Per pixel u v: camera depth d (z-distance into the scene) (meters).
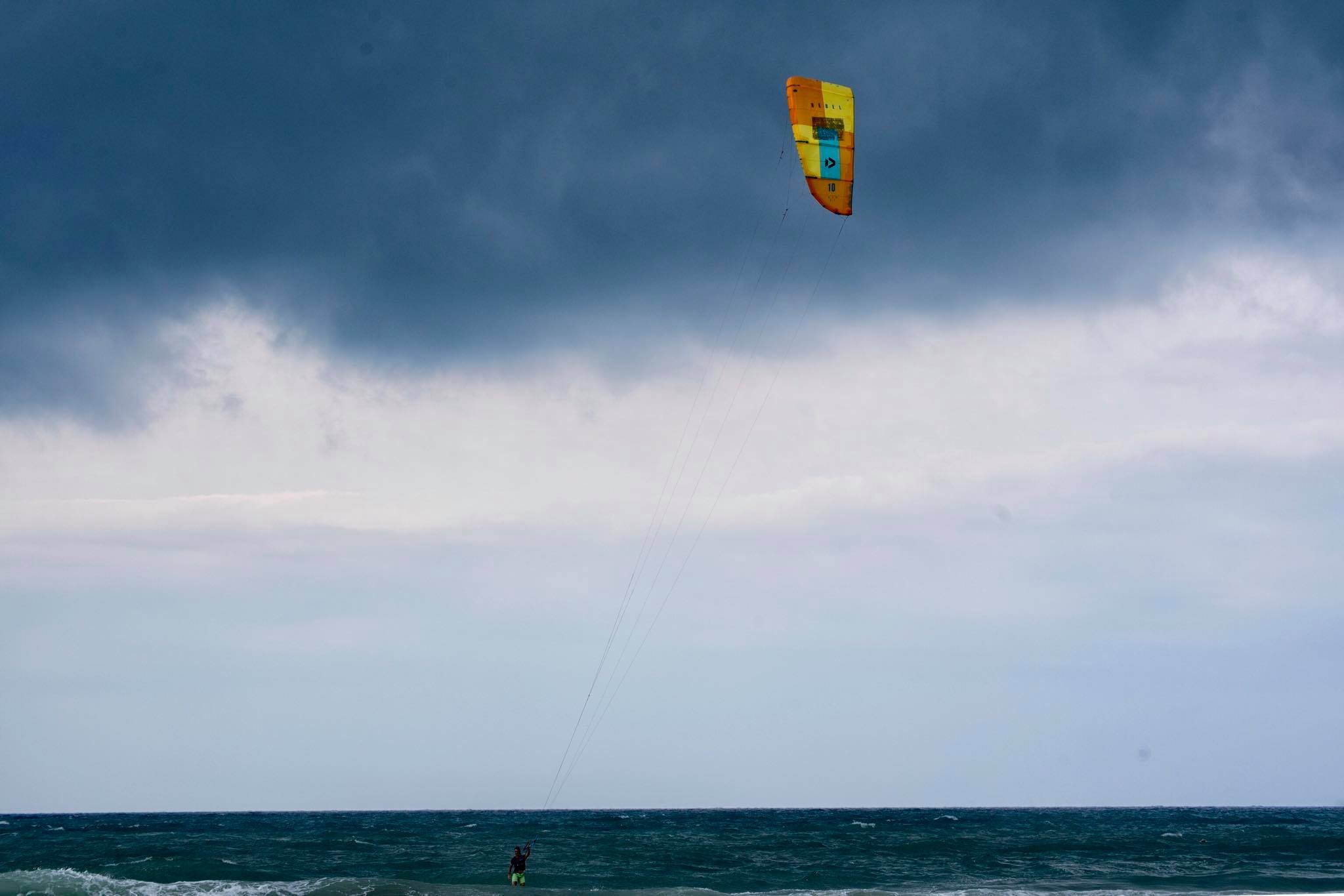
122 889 37.56
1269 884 45.12
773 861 57.75
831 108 32.09
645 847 69.31
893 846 70.44
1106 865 55.53
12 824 139.75
